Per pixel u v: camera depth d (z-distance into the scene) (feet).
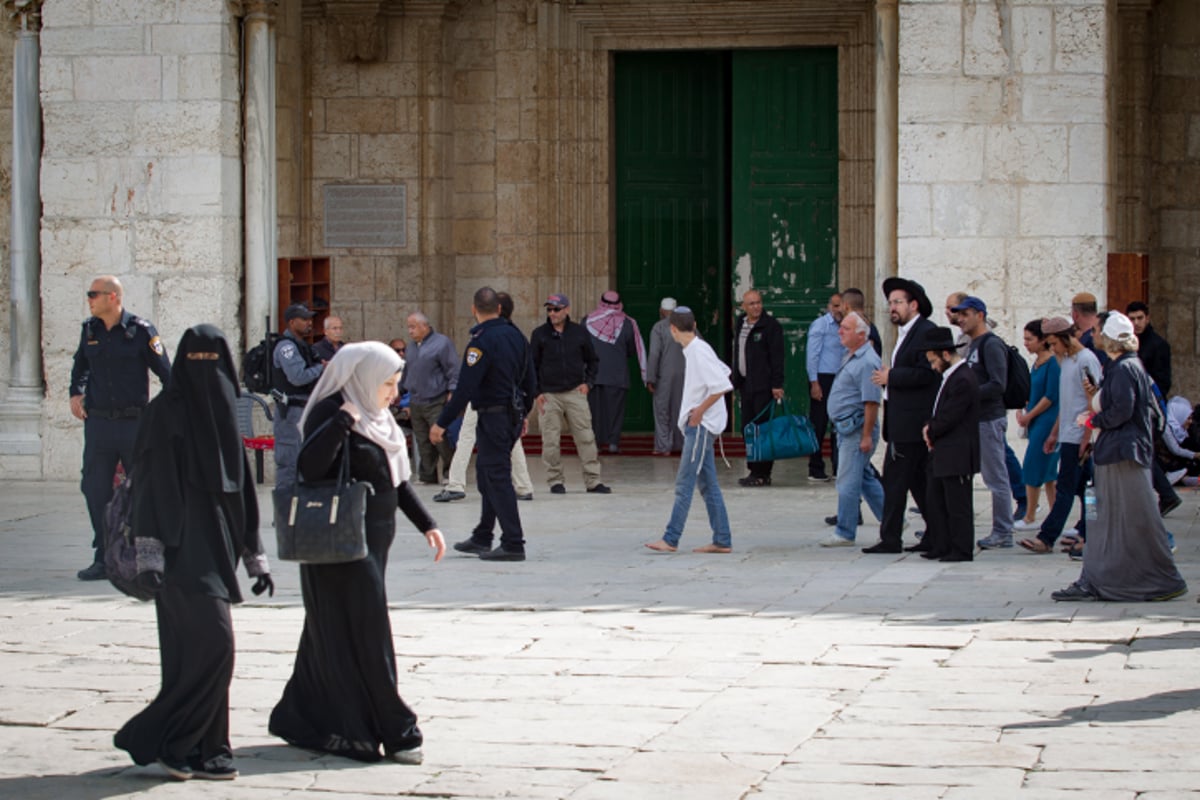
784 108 76.02
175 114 63.10
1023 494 51.83
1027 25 59.11
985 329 46.55
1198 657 31.48
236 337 64.13
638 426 78.69
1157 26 72.28
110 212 63.72
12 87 69.31
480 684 30.27
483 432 45.24
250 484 25.29
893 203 63.16
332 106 76.48
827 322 63.46
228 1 63.16
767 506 57.21
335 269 76.74
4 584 42.19
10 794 24.02
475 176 77.61
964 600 38.09
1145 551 37.42
